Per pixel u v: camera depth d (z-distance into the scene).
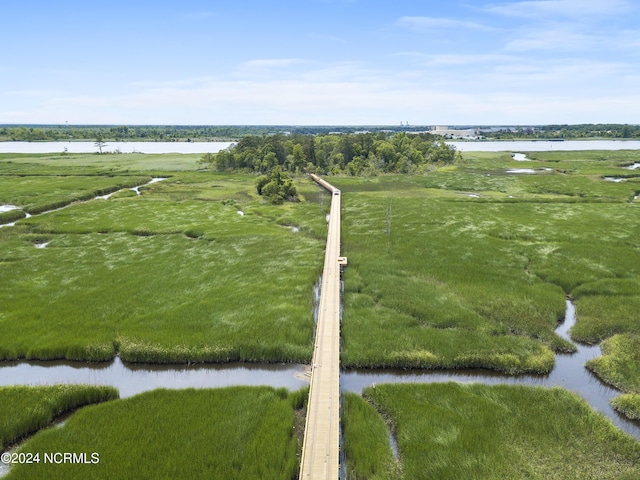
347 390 28.44
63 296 41.16
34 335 33.97
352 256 52.47
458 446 23.17
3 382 29.67
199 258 52.00
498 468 21.77
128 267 48.97
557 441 23.56
